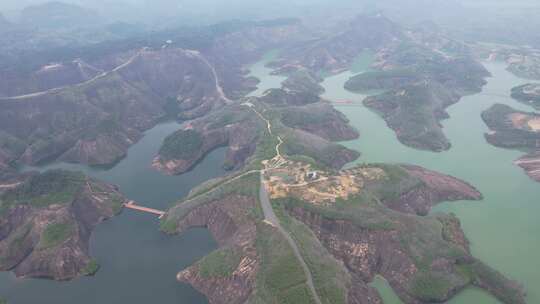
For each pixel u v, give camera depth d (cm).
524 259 17038
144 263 17188
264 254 15425
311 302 13362
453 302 14800
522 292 15062
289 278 14225
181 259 17262
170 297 15300
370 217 17162
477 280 15438
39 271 16825
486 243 17925
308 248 15462
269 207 17888
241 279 14975
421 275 15325
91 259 17425
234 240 16688
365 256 16338
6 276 16950
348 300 13738
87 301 15462
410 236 16512
